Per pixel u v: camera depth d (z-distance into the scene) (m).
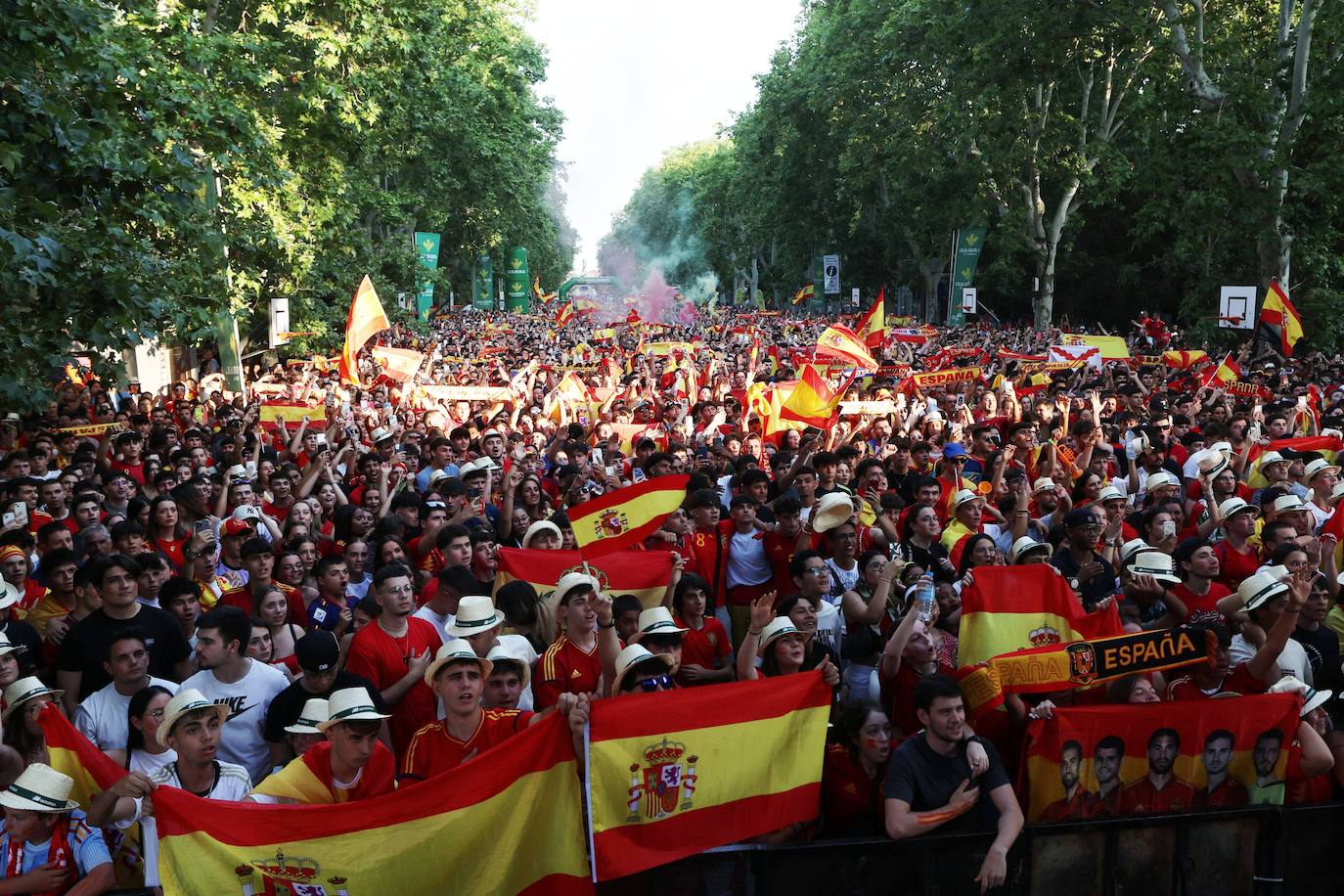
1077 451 14.85
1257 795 6.29
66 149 12.09
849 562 9.45
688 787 5.72
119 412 20.36
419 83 37.31
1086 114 45.34
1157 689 7.01
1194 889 6.06
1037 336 45.19
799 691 5.98
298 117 32.50
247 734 6.72
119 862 5.72
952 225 56.31
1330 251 36.12
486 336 54.84
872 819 6.24
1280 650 6.97
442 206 58.72
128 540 9.52
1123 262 58.75
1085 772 6.12
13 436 16.56
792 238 77.94
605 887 5.64
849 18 60.53
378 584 7.28
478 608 6.80
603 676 6.85
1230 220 34.38
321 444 14.16
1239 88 31.95
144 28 20.70
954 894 5.70
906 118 54.31
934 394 23.20
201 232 17.22
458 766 5.41
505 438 15.59
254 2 32.06
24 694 5.93
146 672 6.96
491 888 5.43
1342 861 6.23
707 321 96.00
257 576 8.60
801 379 15.98
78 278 12.73
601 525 9.89
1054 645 6.70
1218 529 11.02
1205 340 35.75
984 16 38.47
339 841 5.27
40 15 11.45
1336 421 18.39
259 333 41.97
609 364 29.12
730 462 14.43
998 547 11.23
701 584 8.30
